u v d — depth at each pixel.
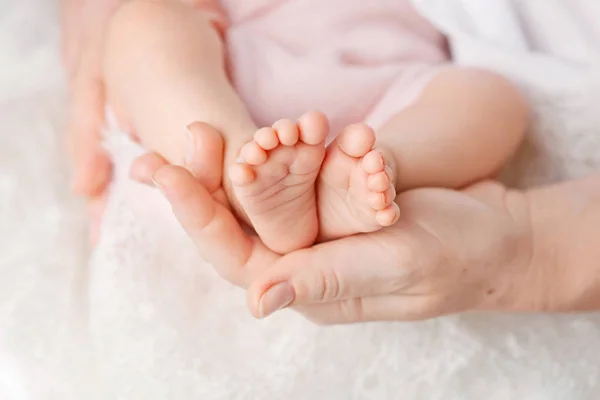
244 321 0.53
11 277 0.58
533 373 0.52
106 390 0.53
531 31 0.59
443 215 0.47
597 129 0.56
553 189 0.52
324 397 0.52
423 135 0.50
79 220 0.60
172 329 0.53
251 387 0.52
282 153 0.41
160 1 0.55
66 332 0.56
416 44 0.59
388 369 0.52
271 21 0.60
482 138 0.51
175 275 0.54
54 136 0.64
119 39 0.54
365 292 0.47
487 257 0.48
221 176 0.48
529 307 0.51
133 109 0.53
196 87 0.51
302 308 0.48
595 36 0.57
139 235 0.54
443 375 0.52
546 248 0.50
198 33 0.54
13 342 0.56
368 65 0.58
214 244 0.47
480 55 0.57
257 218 0.45
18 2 0.72
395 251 0.46
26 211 0.61
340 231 0.46
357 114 0.56
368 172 0.42
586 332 0.53
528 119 0.55
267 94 0.56
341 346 0.52
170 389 0.52
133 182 0.55
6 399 0.55
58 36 0.70
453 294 0.48
